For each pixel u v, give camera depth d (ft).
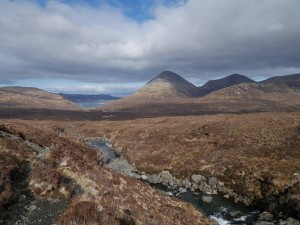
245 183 141.79
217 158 175.22
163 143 232.73
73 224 72.49
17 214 77.30
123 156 229.04
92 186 97.66
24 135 150.82
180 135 238.68
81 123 480.64
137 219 87.45
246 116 304.30
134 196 103.19
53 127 369.71
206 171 163.12
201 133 230.89
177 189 151.94
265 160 155.53
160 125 315.78
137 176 172.86
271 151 165.07
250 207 125.49
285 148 164.35
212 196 139.33
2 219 73.41
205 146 202.08
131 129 328.90
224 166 162.40
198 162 176.04
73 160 114.83
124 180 114.52
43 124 413.59
